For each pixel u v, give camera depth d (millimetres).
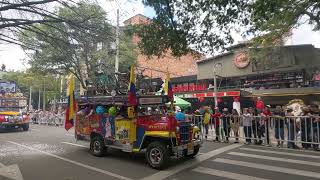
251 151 11742
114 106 10539
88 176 8453
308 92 23547
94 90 11695
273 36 18234
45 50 6824
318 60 24531
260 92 25750
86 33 6672
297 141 12297
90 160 10492
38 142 15016
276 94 24875
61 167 9547
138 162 10109
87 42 6805
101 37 6922
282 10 13531
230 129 14336
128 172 8836
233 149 12211
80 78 15141
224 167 9195
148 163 9586
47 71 20766
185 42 8641
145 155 10352
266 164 9477
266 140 13250
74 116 12359
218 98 27812
